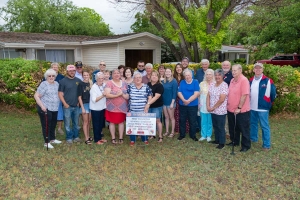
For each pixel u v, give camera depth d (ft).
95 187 14.06
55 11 108.68
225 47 83.66
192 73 21.21
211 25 48.96
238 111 18.25
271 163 16.98
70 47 61.82
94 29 110.22
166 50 75.36
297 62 85.71
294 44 69.26
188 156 18.07
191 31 49.73
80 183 14.38
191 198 13.05
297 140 21.38
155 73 20.07
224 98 18.65
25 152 18.78
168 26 52.39
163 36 57.93
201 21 48.91
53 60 60.23
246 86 18.04
